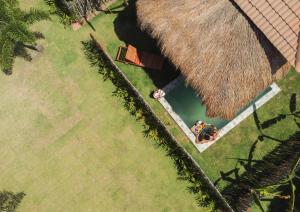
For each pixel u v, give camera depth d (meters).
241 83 17.92
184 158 19.81
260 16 16.77
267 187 18.48
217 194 19.17
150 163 20.33
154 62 20.58
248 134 20.61
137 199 20.09
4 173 20.02
